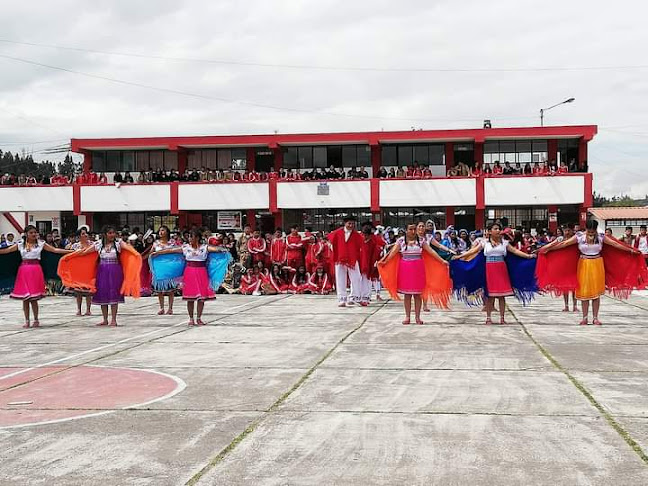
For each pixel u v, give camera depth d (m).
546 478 4.96
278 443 5.88
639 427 6.16
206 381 8.36
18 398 7.66
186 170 45.38
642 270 13.31
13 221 47.56
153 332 12.94
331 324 13.68
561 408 6.83
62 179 44.81
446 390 7.67
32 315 16.31
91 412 6.99
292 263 22.00
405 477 5.04
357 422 6.45
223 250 14.04
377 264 13.86
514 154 42.72
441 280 13.81
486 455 5.48
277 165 44.69
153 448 5.80
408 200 40.94
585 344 10.76
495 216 42.03
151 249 15.61
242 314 15.83
